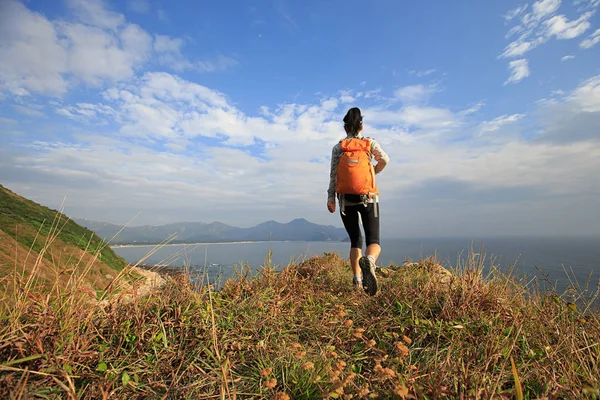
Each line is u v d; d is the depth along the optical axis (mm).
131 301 2420
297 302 3285
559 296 2859
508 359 2068
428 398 1653
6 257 6492
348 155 3836
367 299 3404
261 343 2307
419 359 2213
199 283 2947
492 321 2656
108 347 2010
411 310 2967
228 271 3662
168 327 2371
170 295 2615
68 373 1678
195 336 2291
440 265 4363
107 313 2266
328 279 4695
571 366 1923
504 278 3361
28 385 1547
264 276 3822
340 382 1711
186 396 1753
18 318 1840
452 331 2510
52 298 2117
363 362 2264
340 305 3189
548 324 2584
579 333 2475
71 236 14211
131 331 2199
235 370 2088
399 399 1636
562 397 1720
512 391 1714
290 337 2596
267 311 2912
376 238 3746
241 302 3027
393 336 2574
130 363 1973
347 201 3908
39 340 1717
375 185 3809
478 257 3594
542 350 2188
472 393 1601
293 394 1803
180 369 2021
